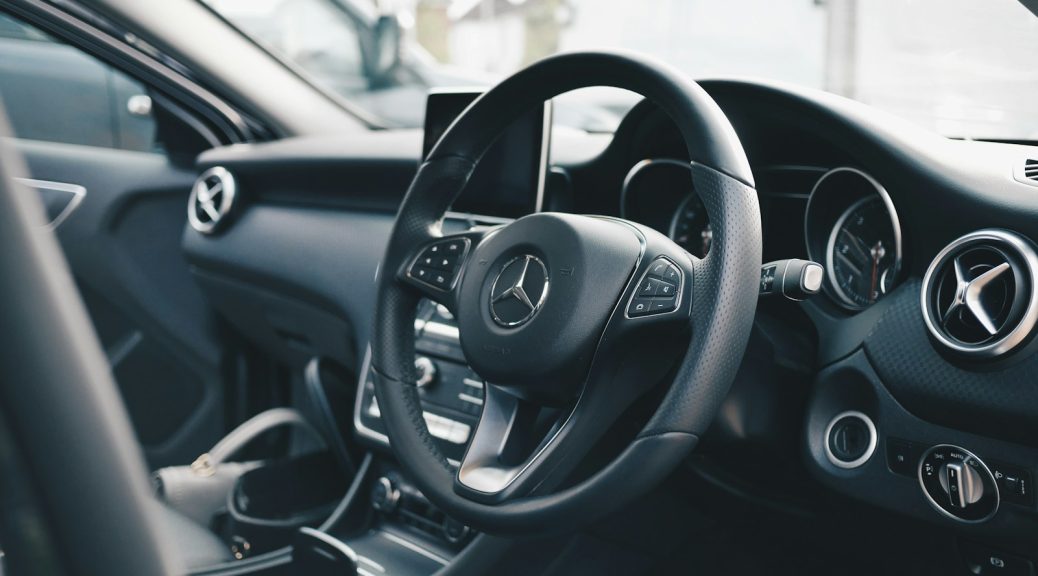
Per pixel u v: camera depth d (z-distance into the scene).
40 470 0.26
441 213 1.03
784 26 1.84
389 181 1.56
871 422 0.99
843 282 1.06
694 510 1.28
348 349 1.68
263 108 1.86
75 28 1.70
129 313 1.91
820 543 1.20
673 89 0.84
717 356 0.76
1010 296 0.86
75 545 0.27
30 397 0.25
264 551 1.51
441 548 1.32
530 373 0.83
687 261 0.82
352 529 1.41
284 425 1.80
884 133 0.98
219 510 1.62
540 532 0.79
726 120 0.82
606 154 1.28
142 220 1.92
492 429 0.90
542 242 0.86
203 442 2.00
